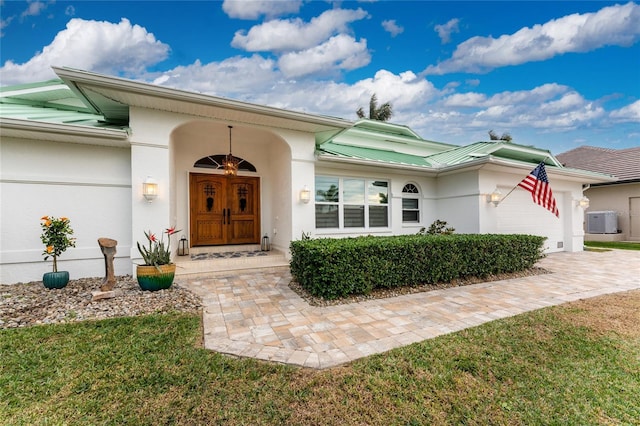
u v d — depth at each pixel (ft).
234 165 26.55
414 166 33.60
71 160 21.39
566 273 26.73
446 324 14.17
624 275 25.90
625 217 55.42
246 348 11.46
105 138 20.61
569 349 11.63
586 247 45.98
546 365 10.46
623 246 47.19
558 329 13.53
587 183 43.27
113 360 10.28
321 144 34.27
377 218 35.68
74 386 8.80
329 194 32.83
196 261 24.85
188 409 7.97
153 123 21.80
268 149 33.76
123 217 22.70
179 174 29.32
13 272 19.97
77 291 18.16
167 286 18.89
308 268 18.49
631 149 64.64
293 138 27.30
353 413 7.97
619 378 9.73
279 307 16.49
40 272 20.58
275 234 31.99
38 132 19.30
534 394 8.86
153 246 21.45
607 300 18.24
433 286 21.38
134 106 21.29
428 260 21.18
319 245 18.92
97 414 7.72
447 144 47.96
